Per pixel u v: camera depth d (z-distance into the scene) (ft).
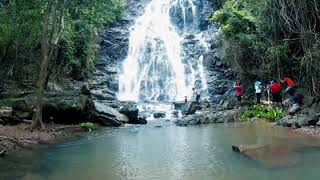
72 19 92.73
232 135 59.36
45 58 61.82
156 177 37.11
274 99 80.64
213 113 80.94
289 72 86.69
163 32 133.39
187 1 140.26
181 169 39.75
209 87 105.29
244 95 97.35
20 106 66.85
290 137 55.06
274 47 85.15
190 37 126.31
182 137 59.06
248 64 99.76
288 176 36.17
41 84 61.67
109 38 122.31
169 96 110.63
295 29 78.74
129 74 114.62
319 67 72.79
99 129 68.64
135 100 106.93
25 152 47.47
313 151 45.52
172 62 117.80
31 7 75.72
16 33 79.20
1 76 87.30
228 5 103.76
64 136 59.88
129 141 56.13
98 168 40.42
